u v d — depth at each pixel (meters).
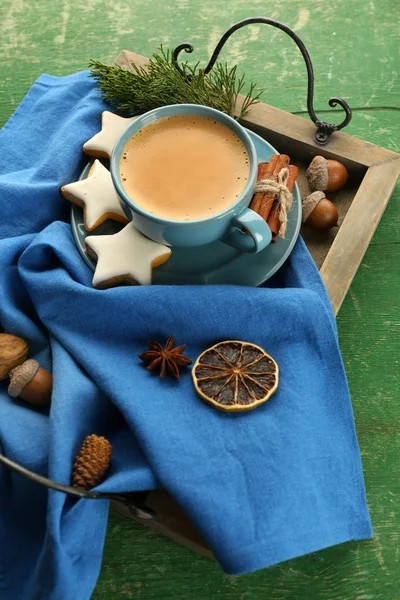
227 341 0.56
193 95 0.63
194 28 0.81
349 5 0.81
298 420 0.55
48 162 0.62
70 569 0.53
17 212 0.61
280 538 0.52
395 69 0.78
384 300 0.68
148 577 0.61
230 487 0.52
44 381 0.56
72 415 0.53
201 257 0.59
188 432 0.53
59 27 0.81
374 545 0.61
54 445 0.52
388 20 0.80
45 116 0.67
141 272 0.57
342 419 0.57
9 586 0.54
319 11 0.81
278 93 0.77
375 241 0.70
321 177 0.63
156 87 0.63
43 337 0.58
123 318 0.56
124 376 0.55
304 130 0.65
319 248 0.63
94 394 0.55
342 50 0.79
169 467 0.52
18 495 0.55
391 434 0.64
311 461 0.54
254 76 0.78
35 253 0.58
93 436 0.54
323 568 0.60
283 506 0.52
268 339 0.57
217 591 0.60
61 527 0.52
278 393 0.55
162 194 0.56
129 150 0.57
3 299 0.58
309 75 0.62
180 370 0.56
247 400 0.54
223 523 0.51
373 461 0.63
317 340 0.57
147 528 0.62
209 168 0.56
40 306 0.57
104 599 0.60
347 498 0.55
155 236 0.56
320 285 0.59
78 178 0.63
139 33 0.81
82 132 0.63
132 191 0.56
